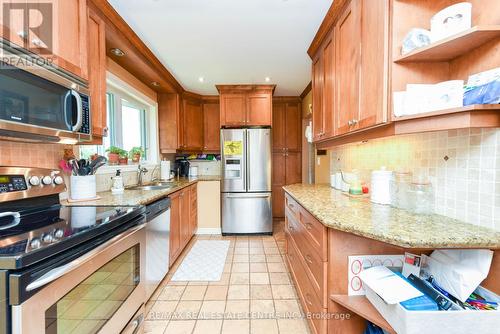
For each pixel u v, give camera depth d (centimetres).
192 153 439
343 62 168
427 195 131
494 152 99
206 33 216
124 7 177
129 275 138
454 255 107
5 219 118
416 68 120
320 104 221
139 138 334
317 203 161
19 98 104
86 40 146
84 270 99
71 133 132
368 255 120
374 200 162
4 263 72
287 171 447
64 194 168
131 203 163
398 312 93
